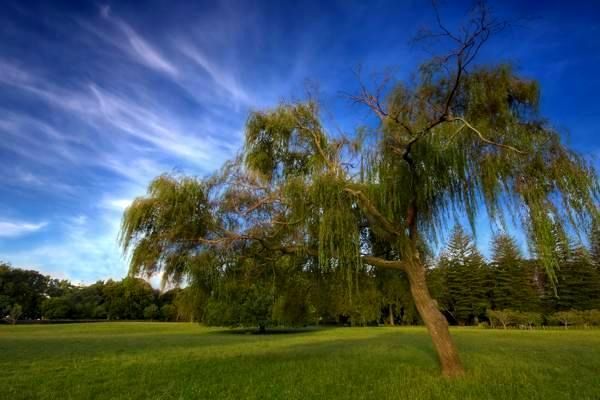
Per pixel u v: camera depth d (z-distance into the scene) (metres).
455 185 10.02
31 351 25.17
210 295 13.26
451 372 11.55
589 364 14.52
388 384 10.88
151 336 42.72
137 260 10.91
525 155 9.34
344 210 10.45
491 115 10.34
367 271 13.72
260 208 11.81
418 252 13.09
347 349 22.67
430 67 10.54
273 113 12.43
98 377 14.07
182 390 11.18
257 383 11.81
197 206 11.41
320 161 11.18
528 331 42.12
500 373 12.17
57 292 100.50
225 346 28.55
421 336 35.38
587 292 54.06
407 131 10.38
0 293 84.56
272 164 12.70
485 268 63.16
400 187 10.26
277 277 14.18
